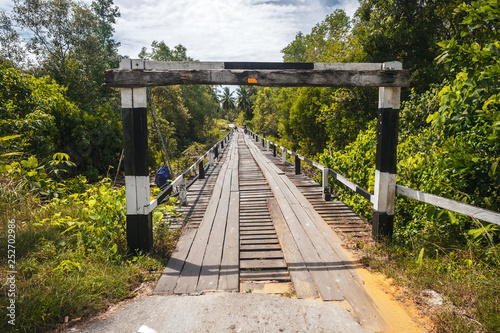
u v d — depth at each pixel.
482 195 4.20
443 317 2.58
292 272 3.53
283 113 32.66
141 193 3.88
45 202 5.70
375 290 3.11
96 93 21.61
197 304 2.89
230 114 117.12
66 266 3.14
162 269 3.65
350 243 4.38
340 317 2.67
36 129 9.22
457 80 4.30
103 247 3.92
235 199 7.26
